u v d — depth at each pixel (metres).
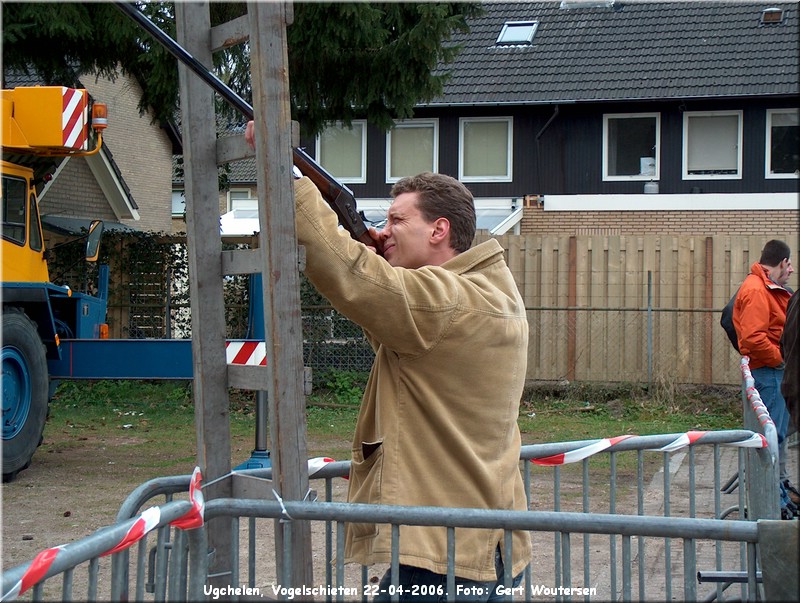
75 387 13.31
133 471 8.16
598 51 19.70
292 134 2.24
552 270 12.91
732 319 7.75
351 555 2.43
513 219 18.73
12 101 7.77
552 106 19.12
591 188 19.12
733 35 19.38
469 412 2.36
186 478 2.71
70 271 13.48
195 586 2.27
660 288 12.66
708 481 7.61
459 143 19.69
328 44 10.41
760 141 18.47
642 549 3.07
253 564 2.53
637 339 12.60
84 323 9.62
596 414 11.84
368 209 18.88
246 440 9.95
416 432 2.34
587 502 3.69
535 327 12.86
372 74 11.02
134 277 13.58
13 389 7.76
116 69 11.69
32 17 9.80
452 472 2.33
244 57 10.51
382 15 10.64
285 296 2.22
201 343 2.48
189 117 2.48
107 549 1.95
